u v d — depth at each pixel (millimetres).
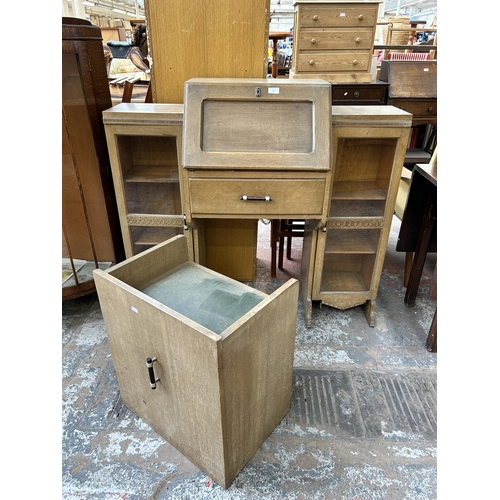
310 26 3207
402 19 4312
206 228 2285
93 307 2184
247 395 1184
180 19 1853
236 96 1607
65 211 2092
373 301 2027
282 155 1561
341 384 1659
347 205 1947
